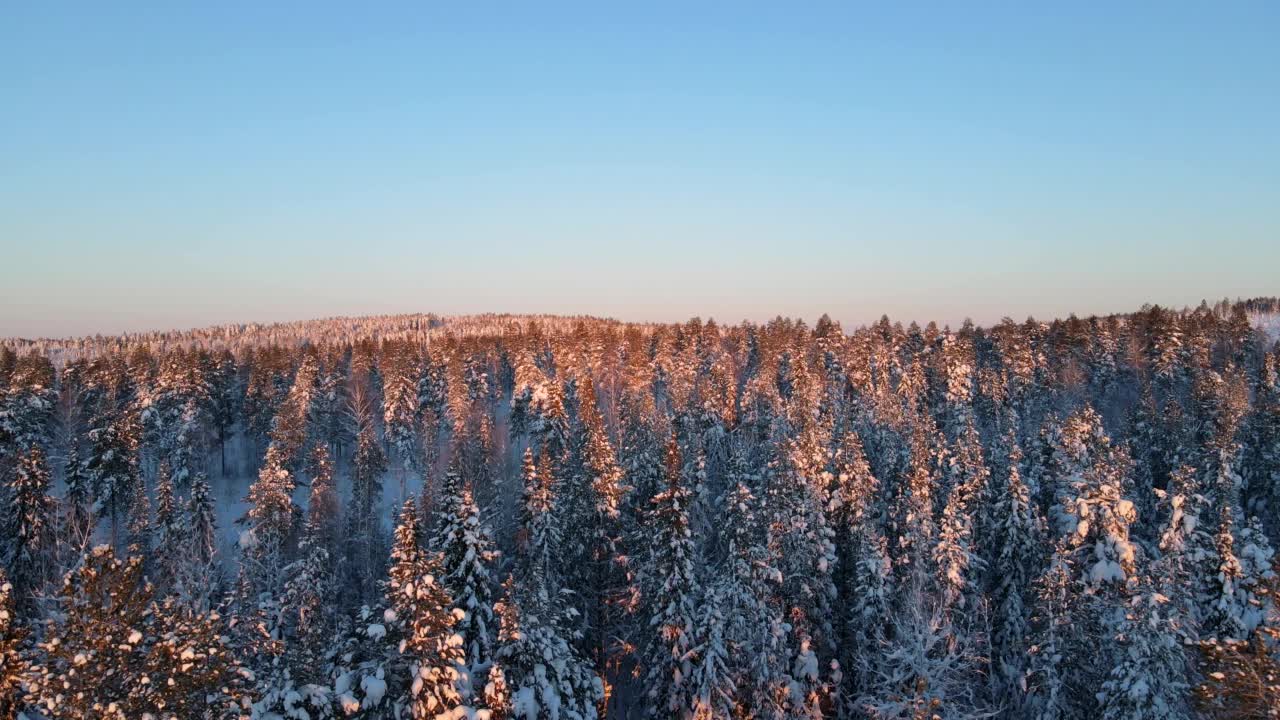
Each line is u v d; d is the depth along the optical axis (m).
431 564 20.44
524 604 24.50
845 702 33.22
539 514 36.66
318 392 82.75
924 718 21.11
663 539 30.02
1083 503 28.95
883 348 92.94
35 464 37.50
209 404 79.12
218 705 16.50
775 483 34.34
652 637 31.02
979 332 110.44
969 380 75.12
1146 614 23.62
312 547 37.34
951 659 22.73
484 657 25.08
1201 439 60.66
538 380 78.38
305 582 33.00
